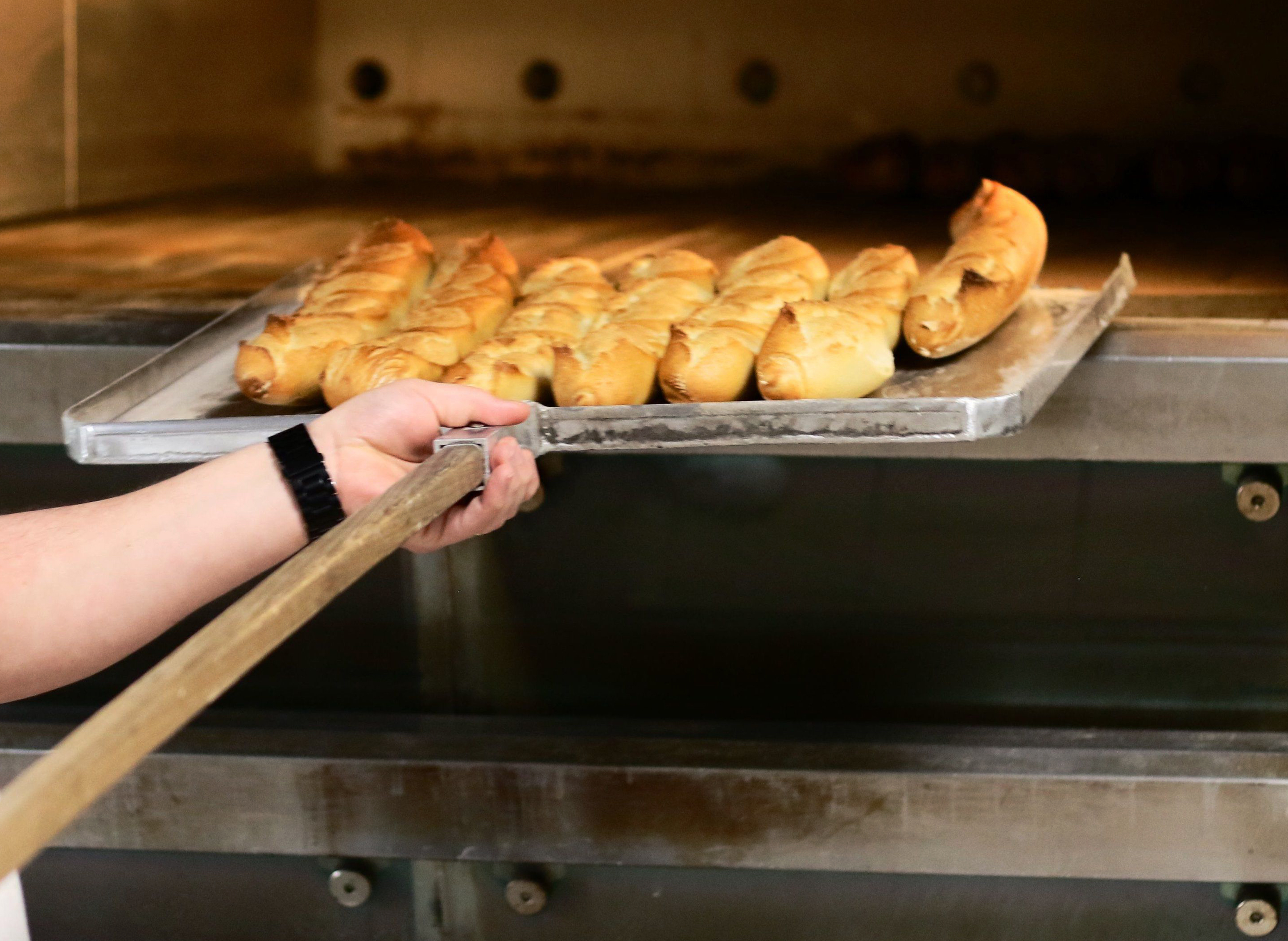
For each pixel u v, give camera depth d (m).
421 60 3.72
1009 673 2.20
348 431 1.90
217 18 3.47
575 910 2.21
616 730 2.20
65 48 2.95
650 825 2.14
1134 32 3.43
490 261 2.22
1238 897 2.14
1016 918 2.17
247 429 1.92
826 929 2.19
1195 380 2.07
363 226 2.85
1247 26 3.38
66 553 1.90
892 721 2.22
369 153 3.80
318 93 3.79
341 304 2.11
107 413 1.97
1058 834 2.11
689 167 3.67
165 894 2.24
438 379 2.00
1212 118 3.46
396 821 2.16
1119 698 2.20
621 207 3.18
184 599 1.91
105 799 2.18
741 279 2.17
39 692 1.91
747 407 1.88
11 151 2.83
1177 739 2.16
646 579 2.21
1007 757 2.13
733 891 2.19
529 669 2.24
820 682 2.22
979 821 2.12
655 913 2.21
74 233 2.71
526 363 2.00
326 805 2.16
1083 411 2.08
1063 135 3.53
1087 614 2.18
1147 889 2.15
